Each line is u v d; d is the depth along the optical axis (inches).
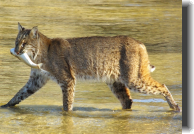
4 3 3299.7
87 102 1194.0
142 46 1136.2
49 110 1103.6
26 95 1143.0
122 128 950.4
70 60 1132.5
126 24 2630.4
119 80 1128.2
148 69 1133.7
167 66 1643.7
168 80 1438.2
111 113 1085.1
